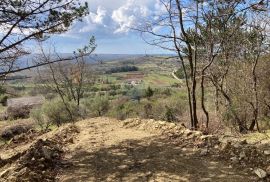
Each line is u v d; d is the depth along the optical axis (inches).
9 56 395.9
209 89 757.3
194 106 558.9
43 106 952.9
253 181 260.1
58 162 329.7
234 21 591.2
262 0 495.5
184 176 276.2
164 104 962.7
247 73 692.7
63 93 1099.3
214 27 583.5
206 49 591.5
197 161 307.6
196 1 542.9
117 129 474.0
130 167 305.6
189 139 368.2
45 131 571.5
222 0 541.0
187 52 575.5
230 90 691.4
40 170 303.6
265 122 727.1
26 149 408.2
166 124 434.0
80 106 1049.5
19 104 1225.4
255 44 647.1
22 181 270.8
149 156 331.3
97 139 414.9
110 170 302.7
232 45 620.4
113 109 1051.9
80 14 405.1
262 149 307.1
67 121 944.3
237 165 290.8
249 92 681.6
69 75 1061.8
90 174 296.0
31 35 391.9
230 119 634.2
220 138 355.9
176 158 318.7
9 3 370.9
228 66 636.7
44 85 1088.2
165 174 283.1
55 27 403.2
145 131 443.8
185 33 545.3
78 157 346.3
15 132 807.1
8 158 378.3
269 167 274.8
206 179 267.7
